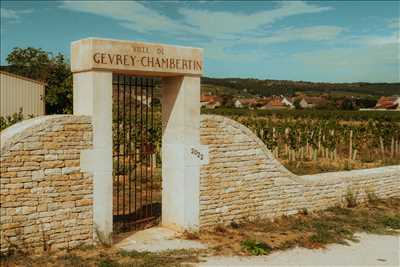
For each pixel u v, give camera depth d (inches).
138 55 376.5
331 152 1101.7
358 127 1305.4
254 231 430.9
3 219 321.1
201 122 422.0
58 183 345.4
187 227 415.8
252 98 4825.3
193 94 414.9
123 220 440.8
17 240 327.6
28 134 330.3
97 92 359.6
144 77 430.0
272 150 1109.1
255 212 464.1
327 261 353.4
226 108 3427.7
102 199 367.6
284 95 5039.4
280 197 483.5
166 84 428.5
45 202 339.6
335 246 394.9
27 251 332.5
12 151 323.9
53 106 1253.7
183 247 376.8
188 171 414.0
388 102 3612.2
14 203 325.4
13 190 324.8
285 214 488.7
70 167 350.6
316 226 454.0
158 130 950.4
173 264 332.8
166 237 402.9
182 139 411.8
